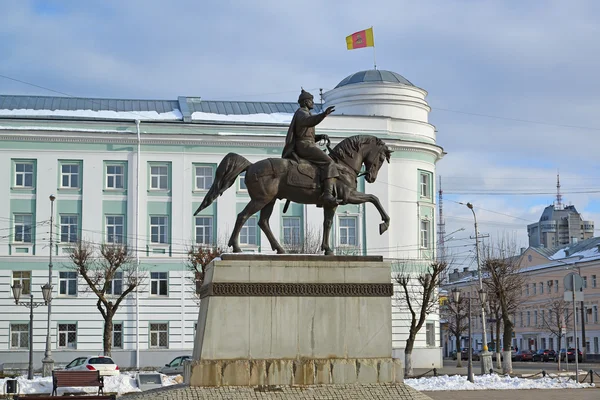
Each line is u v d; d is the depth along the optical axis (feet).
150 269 189.67
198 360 62.03
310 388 62.18
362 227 196.24
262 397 60.95
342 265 64.44
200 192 193.26
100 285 186.39
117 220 191.01
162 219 192.54
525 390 109.60
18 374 163.02
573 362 248.11
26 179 188.96
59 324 185.16
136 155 191.62
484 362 151.23
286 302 63.31
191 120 196.24
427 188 203.00
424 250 199.82
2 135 186.91
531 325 323.78
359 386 62.69
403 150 198.80
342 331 63.67
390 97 201.16
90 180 189.98
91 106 203.62
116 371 137.49
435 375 135.74
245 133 196.34
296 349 62.90
